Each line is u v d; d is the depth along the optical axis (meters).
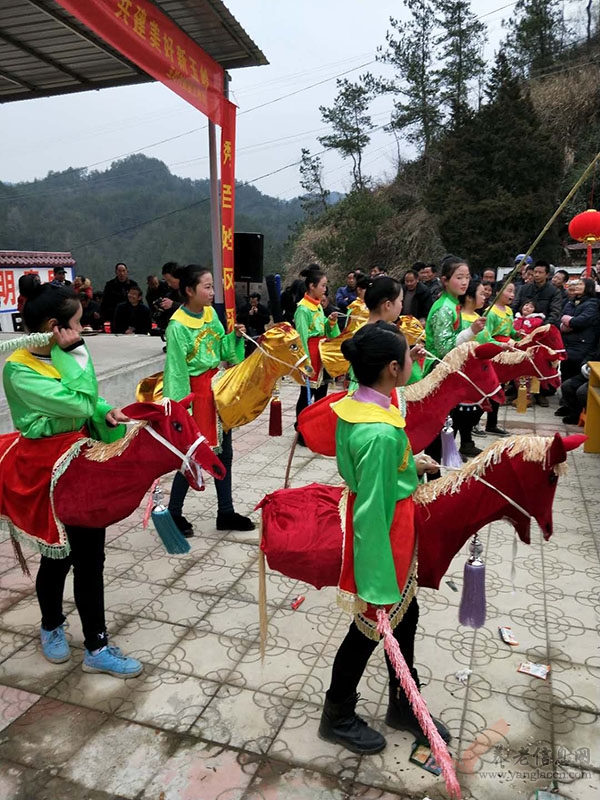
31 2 5.58
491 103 21.73
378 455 2.17
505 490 2.35
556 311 8.80
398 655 2.12
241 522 4.68
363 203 27.84
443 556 2.47
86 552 2.96
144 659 3.21
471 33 28.98
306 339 6.04
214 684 3.02
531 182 20.67
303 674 3.08
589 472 5.95
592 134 23.06
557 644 3.31
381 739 2.63
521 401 8.19
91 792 2.44
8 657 3.25
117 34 4.96
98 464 2.81
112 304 10.82
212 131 7.02
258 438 7.02
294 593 3.81
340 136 33.56
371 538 2.17
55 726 2.77
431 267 10.10
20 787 2.47
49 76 7.41
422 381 3.87
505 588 3.88
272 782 2.47
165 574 4.05
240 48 6.49
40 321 2.79
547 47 29.23
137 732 2.73
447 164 21.83
